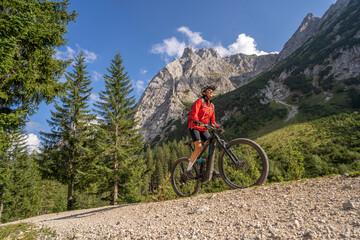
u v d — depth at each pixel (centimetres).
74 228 429
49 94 838
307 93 13875
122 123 1755
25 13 668
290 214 232
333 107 11100
